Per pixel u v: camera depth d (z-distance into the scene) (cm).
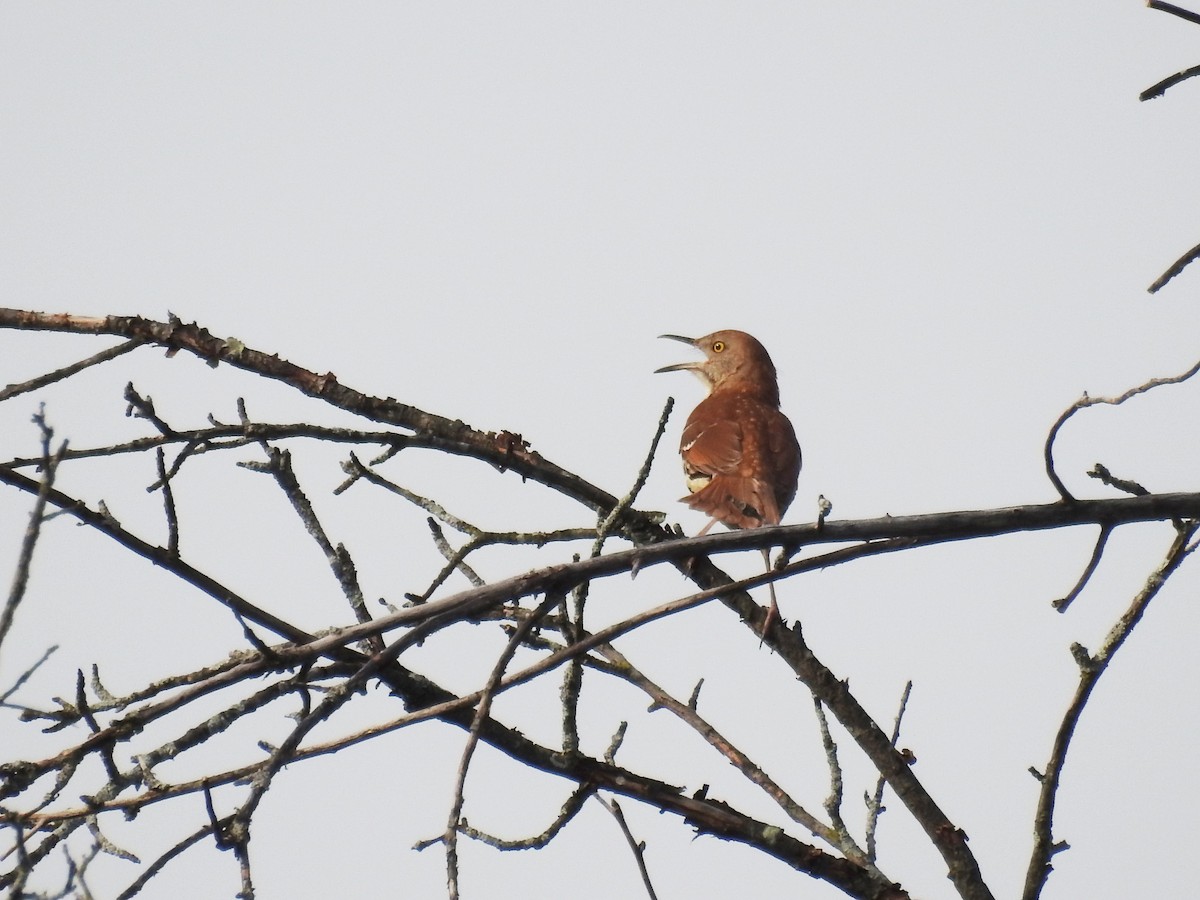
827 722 995
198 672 799
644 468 904
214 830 702
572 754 940
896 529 860
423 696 913
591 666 995
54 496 838
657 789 952
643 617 815
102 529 839
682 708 991
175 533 847
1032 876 950
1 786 737
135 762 755
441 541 941
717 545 839
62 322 963
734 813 963
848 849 959
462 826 905
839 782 982
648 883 924
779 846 956
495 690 773
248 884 702
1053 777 948
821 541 859
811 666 1035
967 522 869
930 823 1002
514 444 1011
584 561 815
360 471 943
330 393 991
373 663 775
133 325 962
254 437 882
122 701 793
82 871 673
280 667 780
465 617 797
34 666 721
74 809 741
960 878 991
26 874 675
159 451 845
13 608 626
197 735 768
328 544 896
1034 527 875
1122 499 880
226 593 862
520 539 954
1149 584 923
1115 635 927
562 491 1029
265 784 727
